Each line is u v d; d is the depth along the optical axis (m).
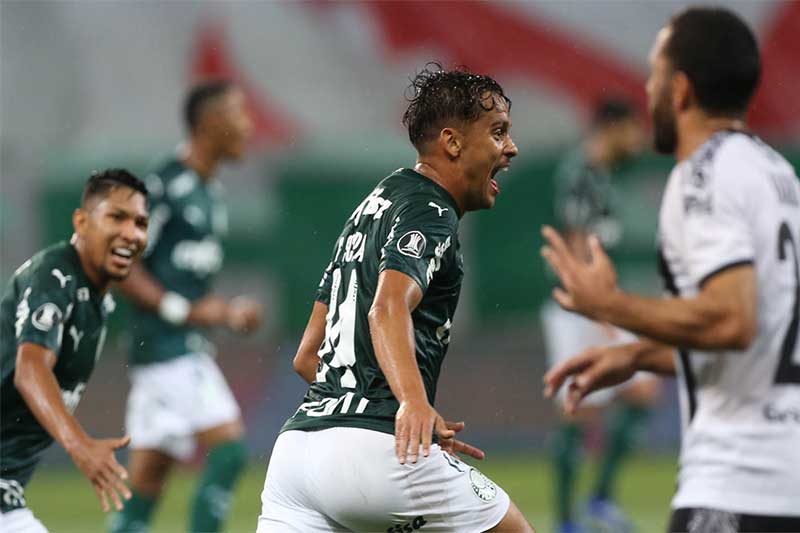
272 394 46.47
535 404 47.06
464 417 47.00
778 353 11.34
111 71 57.62
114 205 15.95
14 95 56.47
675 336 11.12
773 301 11.35
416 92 13.18
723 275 10.98
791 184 11.72
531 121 57.47
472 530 12.60
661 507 33.19
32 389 14.75
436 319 12.53
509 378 47.75
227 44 58.09
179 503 34.16
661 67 12.19
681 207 11.48
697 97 11.96
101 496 14.34
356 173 52.00
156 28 58.19
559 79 58.09
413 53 58.44
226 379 46.72
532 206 50.19
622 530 29.19
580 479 39.12
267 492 12.98
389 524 12.35
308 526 12.65
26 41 57.12
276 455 12.77
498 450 45.75
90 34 57.66
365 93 57.78
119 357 45.72
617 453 29.62
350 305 12.51
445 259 12.19
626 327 11.35
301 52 58.38
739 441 11.30
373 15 58.62
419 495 12.21
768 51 56.47
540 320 49.78
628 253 50.25
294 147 54.91
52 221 52.75
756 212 11.30
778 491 11.12
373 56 58.53
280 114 57.00
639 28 58.34
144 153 56.00
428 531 12.51
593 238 11.85
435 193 12.51
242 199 52.34
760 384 11.34
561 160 50.19
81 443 14.40
